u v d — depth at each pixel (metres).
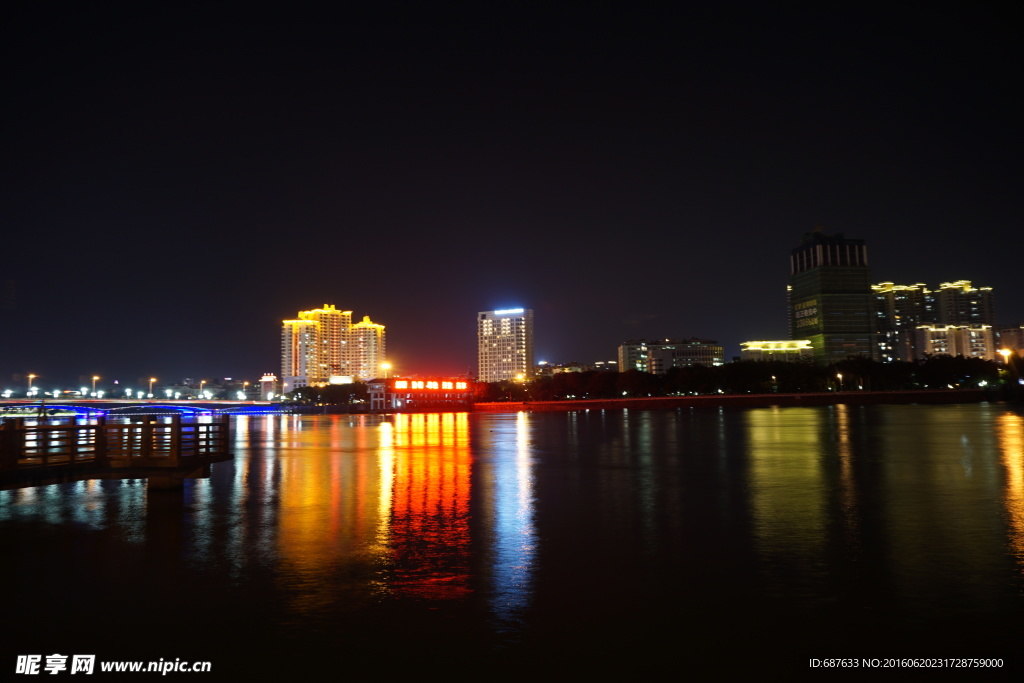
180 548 22.30
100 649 14.10
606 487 36.47
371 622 15.39
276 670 13.05
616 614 15.73
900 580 17.86
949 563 19.42
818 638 14.18
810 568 19.14
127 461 32.84
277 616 15.79
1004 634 14.23
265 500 32.47
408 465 50.41
